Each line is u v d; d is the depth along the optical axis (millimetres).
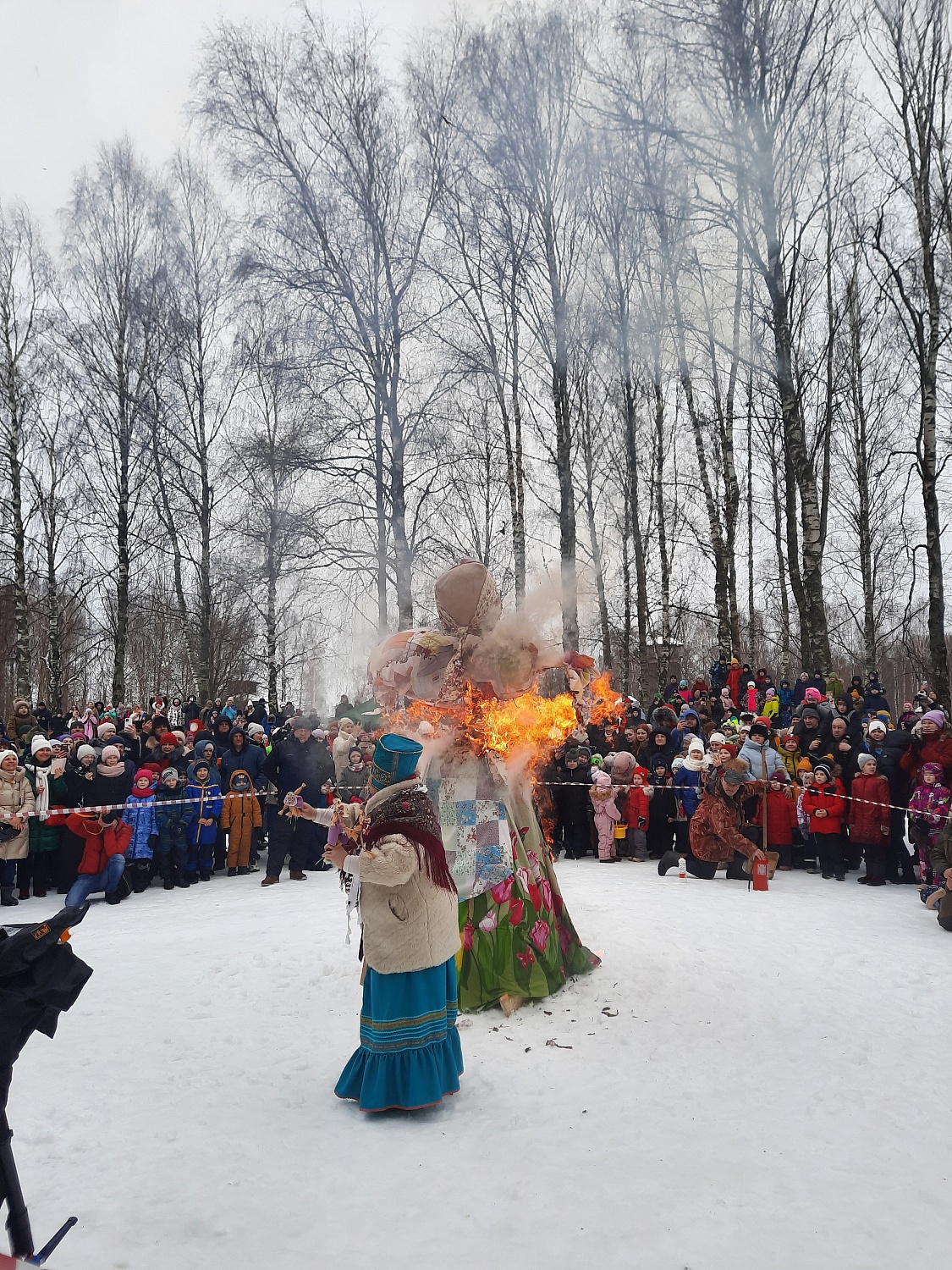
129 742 13070
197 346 23922
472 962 5113
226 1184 3186
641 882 9094
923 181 15344
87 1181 3201
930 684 17219
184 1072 4258
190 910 8562
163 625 34031
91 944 6926
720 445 22188
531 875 5340
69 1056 4445
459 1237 2838
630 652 29766
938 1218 2943
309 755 10281
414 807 4055
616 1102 3889
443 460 20219
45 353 23250
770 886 9133
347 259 19047
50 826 9812
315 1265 2689
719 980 5488
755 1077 4148
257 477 21891
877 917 7480
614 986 5383
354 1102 3955
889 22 15266
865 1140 3512
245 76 18625
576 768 11219
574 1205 3023
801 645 20953
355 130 18812
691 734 12195
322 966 5934
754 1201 3039
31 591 28453
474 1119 3744
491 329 20016
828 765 9961
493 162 18172
